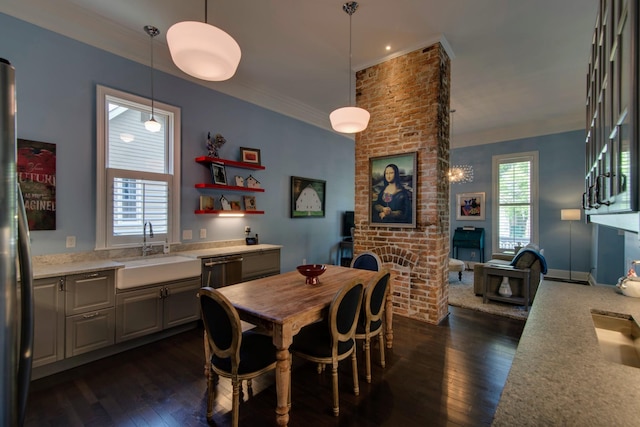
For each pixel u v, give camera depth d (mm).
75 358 2611
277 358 1781
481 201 7051
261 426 1886
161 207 3627
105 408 2062
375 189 3977
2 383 812
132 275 2842
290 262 5469
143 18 3053
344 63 3977
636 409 799
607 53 1122
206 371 2049
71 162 2943
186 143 3873
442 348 2930
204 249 4051
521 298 4098
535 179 6391
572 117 5914
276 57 3820
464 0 2785
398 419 1944
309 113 5754
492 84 4488
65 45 2898
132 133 3424
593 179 1605
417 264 3660
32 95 2715
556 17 3004
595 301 1823
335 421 1929
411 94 3654
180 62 1901
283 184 5312
